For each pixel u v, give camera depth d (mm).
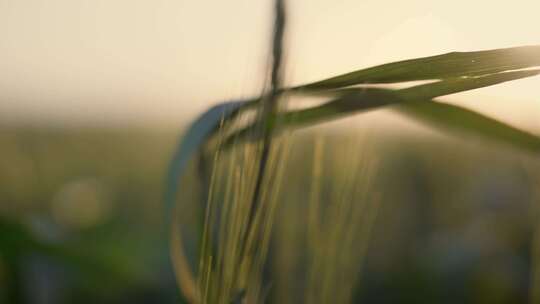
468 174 1379
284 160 450
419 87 480
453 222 1301
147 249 1286
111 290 1062
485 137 616
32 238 952
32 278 1002
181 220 568
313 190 503
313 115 507
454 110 607
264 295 466
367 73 461
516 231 1167
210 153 553
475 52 446
